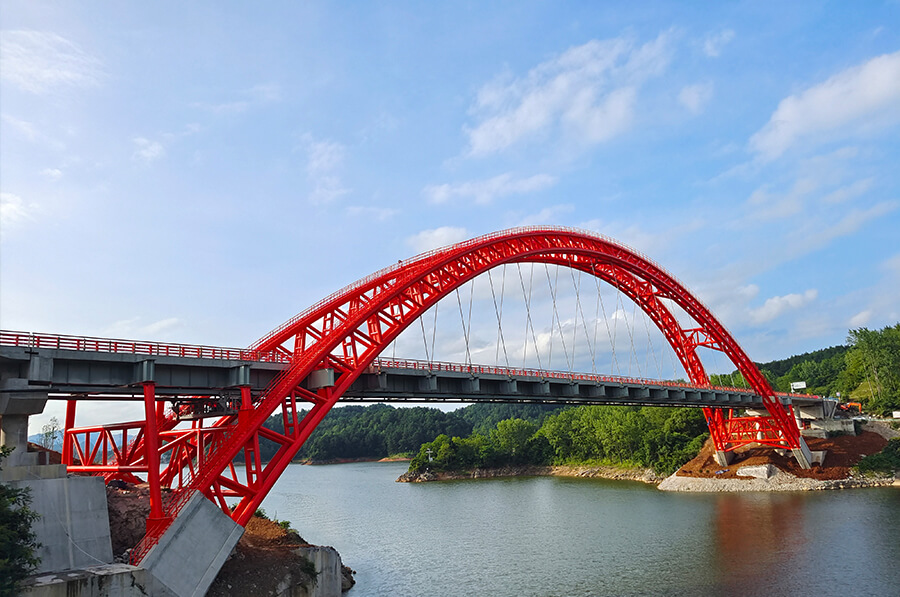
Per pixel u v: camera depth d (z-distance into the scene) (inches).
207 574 1425.9
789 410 4665.4
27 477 1314.0
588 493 4665.4
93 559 1328.7
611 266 3799.2
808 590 1974.7
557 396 2960.1
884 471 4136.3
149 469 1440.7
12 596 1111.0
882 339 5915.4
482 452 7185.0
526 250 3073.3
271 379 1909.4
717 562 2357.3
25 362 1393.9
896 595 1895.9
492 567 2453.2
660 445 5561.0
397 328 2273.6
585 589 2100.1
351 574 2322.8
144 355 1531.7
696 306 4069.9
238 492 1630.2
